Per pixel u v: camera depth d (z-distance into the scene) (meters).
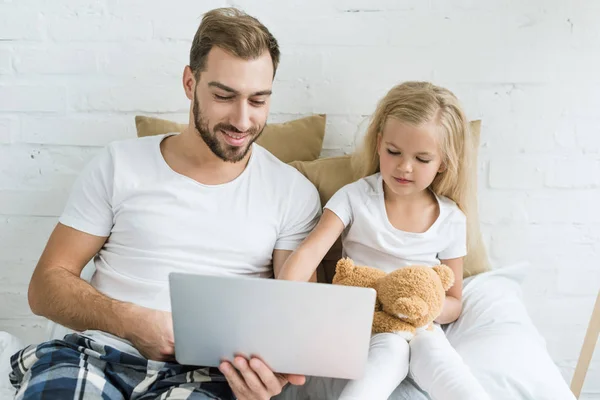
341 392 1.20
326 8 1.67
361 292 1.01
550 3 1.67
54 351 1.16
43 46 1.68
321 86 1.72
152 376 1.16
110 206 1.38
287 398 1.27
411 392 1.25
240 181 1.41
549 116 1.73
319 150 1.68
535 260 1.82
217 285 1.01
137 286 1.34
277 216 1.42
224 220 1.37
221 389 1.15
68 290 1.28
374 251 1.49
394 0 1.67
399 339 1.28
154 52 1.69
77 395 1.08
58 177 1.76
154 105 1.72
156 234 1.34
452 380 1.17
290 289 1.01
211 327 1.06
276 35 1.68
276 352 1.07
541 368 1.26
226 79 1.27
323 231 1.44
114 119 1.73
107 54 1.69
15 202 1.78
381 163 1.45
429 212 1.50
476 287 1.54
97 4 1.66
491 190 1.78
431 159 1.40
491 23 1.68
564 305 1.85
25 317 1.86
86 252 1.38
